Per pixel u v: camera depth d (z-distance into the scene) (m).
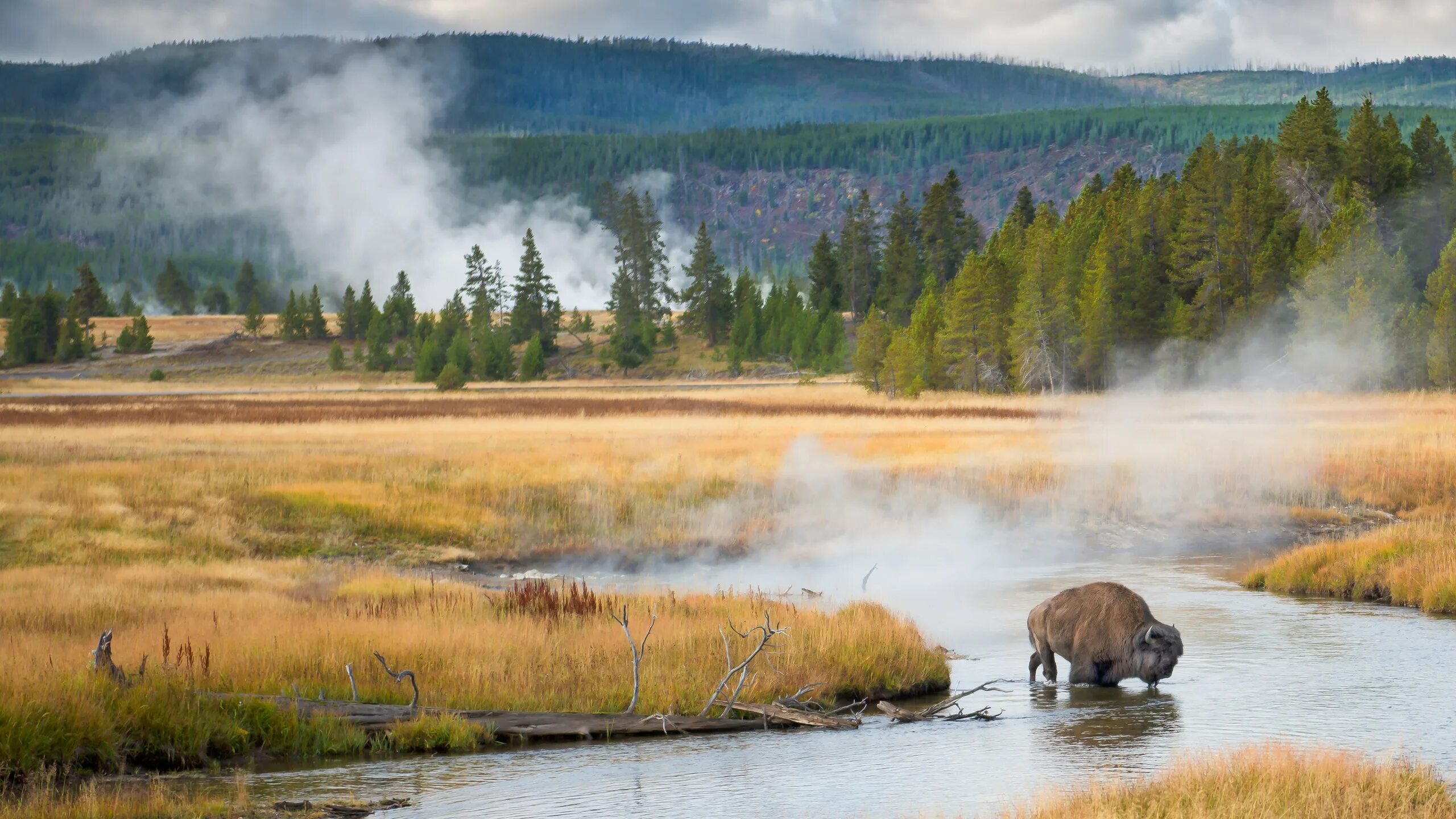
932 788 33.88
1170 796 29.05
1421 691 45.75
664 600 63.06
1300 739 38.47
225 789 34.88
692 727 42.69
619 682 46.56
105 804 31.88
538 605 60.47
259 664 46.50
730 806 32.25
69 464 123.06
